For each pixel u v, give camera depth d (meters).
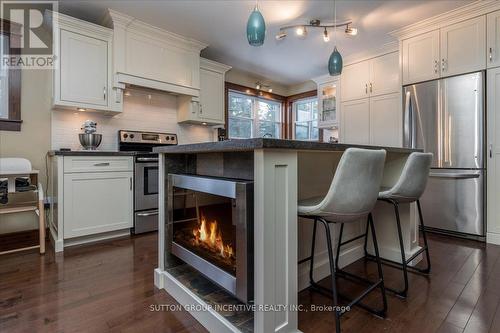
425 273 1.95
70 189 2.49
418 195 1.81
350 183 1.20
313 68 4.57
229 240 1.32
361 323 1.37
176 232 1.75
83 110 3.00
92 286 1.76
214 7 2.75
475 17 2.74
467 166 2.80
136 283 1.80
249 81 4.95
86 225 2.58
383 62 3.76
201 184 1.45
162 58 3.28
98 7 2.75
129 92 3.41
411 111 3.20
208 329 1.32
